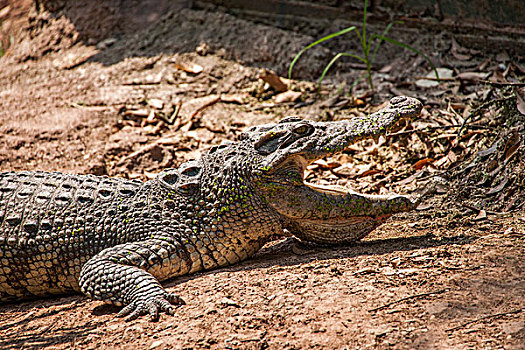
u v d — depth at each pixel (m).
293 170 6.77
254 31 14.82
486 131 9.23
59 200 7.02
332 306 5.36
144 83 13.96
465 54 13.16
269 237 7.23
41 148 11.58
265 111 12.66
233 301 5.72
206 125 12.30
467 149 9.23
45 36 16.45
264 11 15.74
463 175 8.57
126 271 6.18
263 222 6.88
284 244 7.66
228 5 16.11
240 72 13.91
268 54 14.14
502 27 12.59
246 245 7.02
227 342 5.03
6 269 6.90
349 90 12.97
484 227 6.87
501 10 12.52
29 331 5.91
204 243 6.80
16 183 7.33
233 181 6.80
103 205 6.98
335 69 13.97
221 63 14.17
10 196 7.15
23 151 11.52
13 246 6.84
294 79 13.75
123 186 7.20
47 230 6.85
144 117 12.74
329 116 12.07
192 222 6.81
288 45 14.27
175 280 6.70
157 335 5.32
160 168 11.01
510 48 12.52
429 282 5.56
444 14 13.66
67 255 6.82
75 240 6.82
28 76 15.04
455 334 4.71
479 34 13.09
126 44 15.46
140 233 6.79
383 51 14.19
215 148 7.19
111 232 6.84
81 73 14.64
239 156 6.89
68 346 5.36
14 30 17.30
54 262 6.84
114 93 13.64
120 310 6.07
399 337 4.77
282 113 12.50
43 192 7.13
